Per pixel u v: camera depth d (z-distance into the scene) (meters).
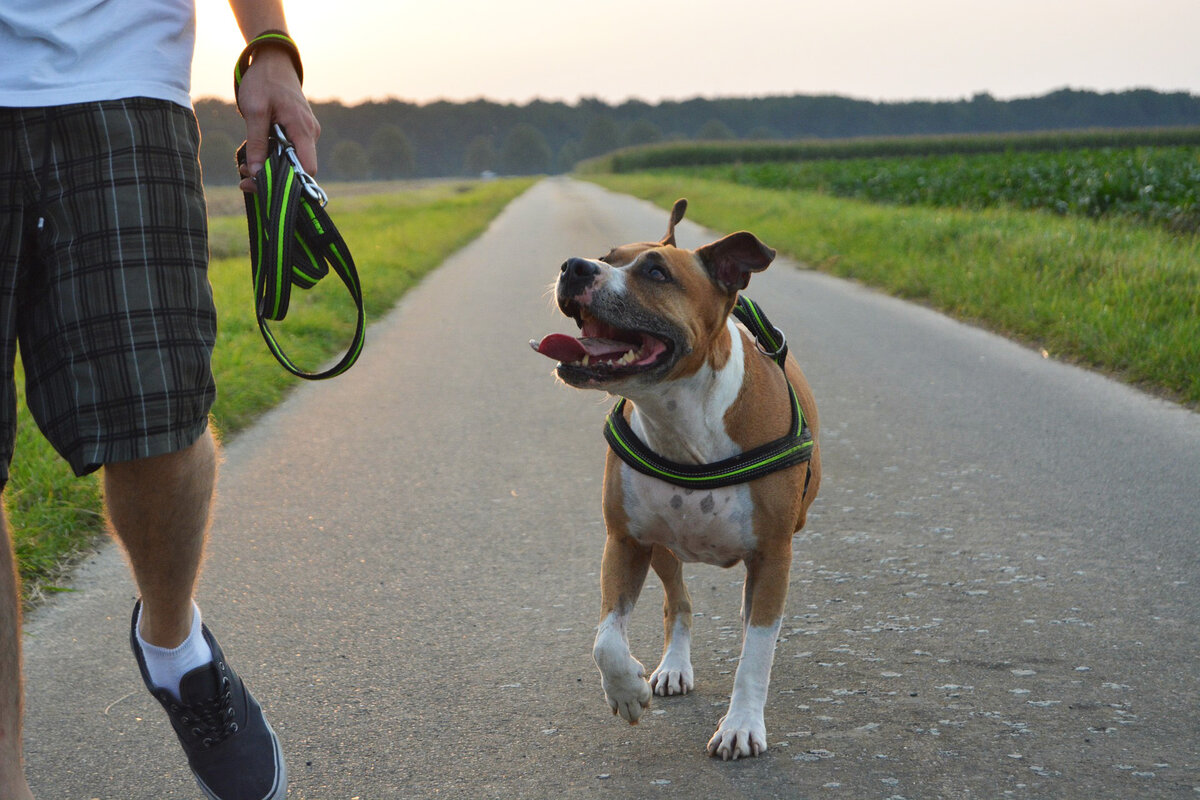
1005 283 10.16
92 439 1.82
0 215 1.81
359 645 3.30
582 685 3.00
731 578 3.90
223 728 2.21
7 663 1.87
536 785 2.46
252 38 2.26
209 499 2.05
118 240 1.83
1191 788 2.35
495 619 3.50
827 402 6.56
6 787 1.82
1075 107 186.88
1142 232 13.36
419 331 9.61
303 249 2.26
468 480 5.13
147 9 1.94
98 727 2.78
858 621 3.41
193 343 1.89
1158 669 2.99
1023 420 6.06
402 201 40.91
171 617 2.10
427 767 2.56
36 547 3.99
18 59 1.83
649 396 2.69
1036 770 2.45
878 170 31.03
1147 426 5.88
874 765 2.49
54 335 1.83
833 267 13.64
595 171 93.25
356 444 5.84
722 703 2.90
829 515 4.50
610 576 2.76
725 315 2.83
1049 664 3.04
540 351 2.76
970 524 4.34
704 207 25.59
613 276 2.65
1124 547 4.02
